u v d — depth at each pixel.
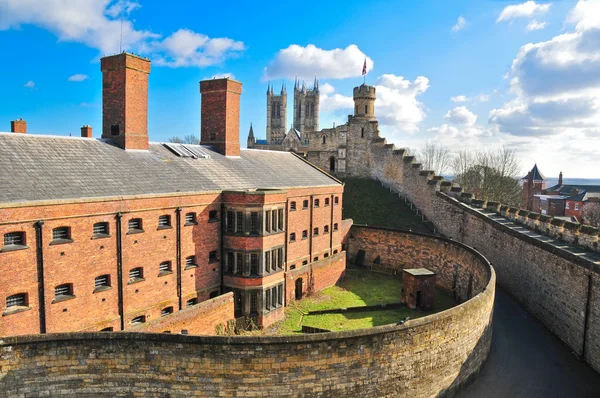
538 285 31.08
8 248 18.20
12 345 16.11
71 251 20.53
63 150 24.30
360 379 17.56
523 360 24.56
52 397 16.64
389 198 61.81
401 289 36.59
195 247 27.42
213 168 32.28
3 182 19.23
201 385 16.67
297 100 161.88
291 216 36.34
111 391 16.91
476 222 45.72
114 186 23.27
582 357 24.70
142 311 24.12
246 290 28.81
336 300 35.84
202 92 36.88
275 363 16.59
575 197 96.56
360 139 69.25
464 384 21.30
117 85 28.03
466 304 21.11
